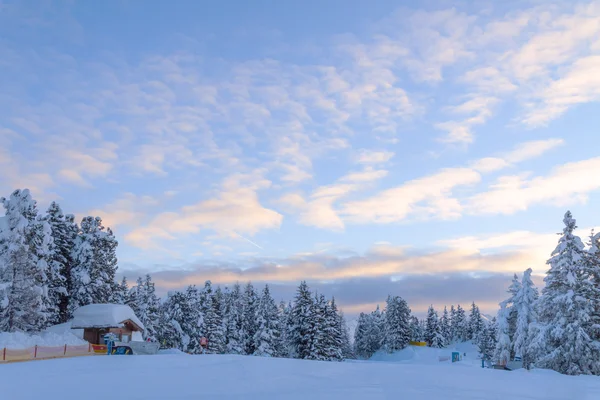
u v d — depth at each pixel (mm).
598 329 37438
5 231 40281
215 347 72125
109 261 57719
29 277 40375
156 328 69000
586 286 37875
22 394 14125
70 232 54156
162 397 13812
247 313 83500
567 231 39938
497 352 53469
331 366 26141
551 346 39062
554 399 16328
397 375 22156
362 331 126312
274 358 30703
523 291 51438
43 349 29906
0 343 27750
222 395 14359
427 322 121125
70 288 52719
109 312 45750
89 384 16328
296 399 13820
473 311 133375
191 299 71938
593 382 23125
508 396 16438
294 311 68312
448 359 90250
